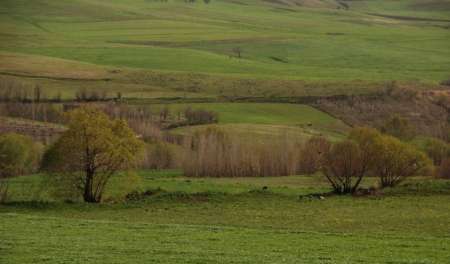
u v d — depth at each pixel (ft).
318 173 301.43
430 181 281.13
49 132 415.85
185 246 141.08
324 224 197.88
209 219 206.28
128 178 250.98
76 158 240.53
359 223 199.82
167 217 209.46
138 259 126.62
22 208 220.02
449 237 166.91
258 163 340.39
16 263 122.83
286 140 389.60
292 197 249.96
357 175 267.59
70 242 143.54
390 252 139.03
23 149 307.78
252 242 148.25
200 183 280.10
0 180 275.80
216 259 126.93
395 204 237.45
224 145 361.51
